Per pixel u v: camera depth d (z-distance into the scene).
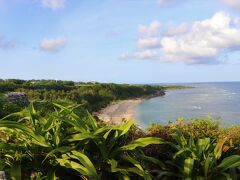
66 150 4.31
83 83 139.62
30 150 4.49
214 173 4.80
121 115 81.50
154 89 172.75
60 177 4.40
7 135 4.80
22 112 5.23
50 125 4.65
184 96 160.88
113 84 137.62
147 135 5.58
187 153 5.00
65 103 5.92
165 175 4.95
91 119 4.96
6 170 4.34
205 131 5.82
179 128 5.82
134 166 4.75
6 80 93.88
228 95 165.50
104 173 4.58
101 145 4.61
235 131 5.62
